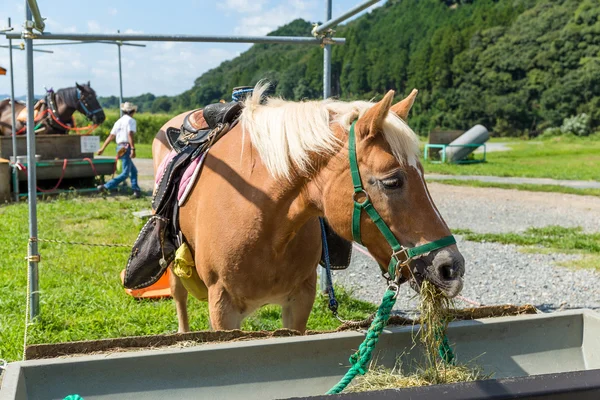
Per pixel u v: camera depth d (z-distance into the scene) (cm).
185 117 377
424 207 225
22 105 1312
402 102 251
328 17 467
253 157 280
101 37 411
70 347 235
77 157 1213
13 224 848
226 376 241
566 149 3238
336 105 262
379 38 8269
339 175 240
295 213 267
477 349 270
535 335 278
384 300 228
